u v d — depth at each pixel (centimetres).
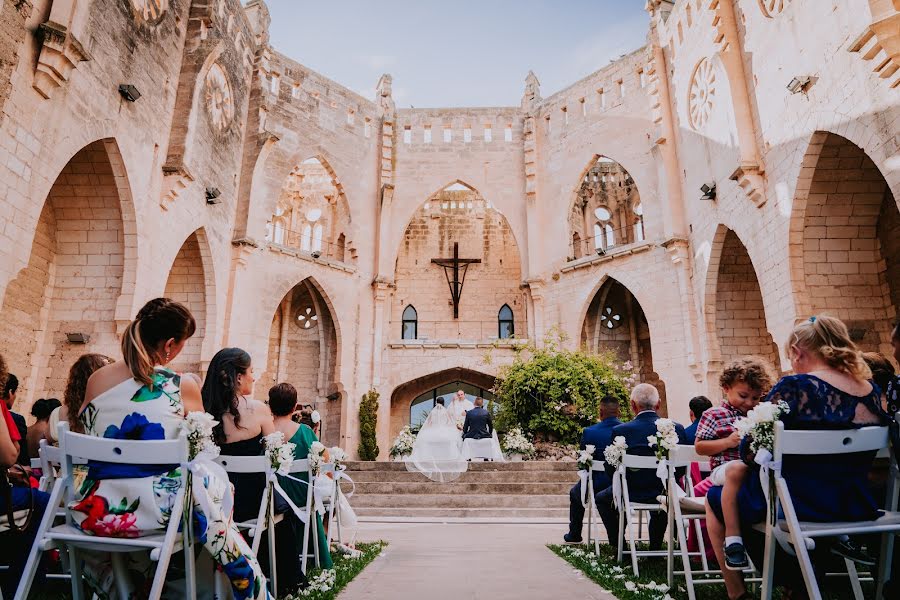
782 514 336
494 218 3066
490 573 573
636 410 672
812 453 318
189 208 1764
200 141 1831
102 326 1427
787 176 1362
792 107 1328
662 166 2147
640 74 2384
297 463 571
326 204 2855
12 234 1019
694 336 1948
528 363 2070
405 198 2673
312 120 2477
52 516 312
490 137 2823
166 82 1627
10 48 1010
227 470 457
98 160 1388
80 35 1141
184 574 341
